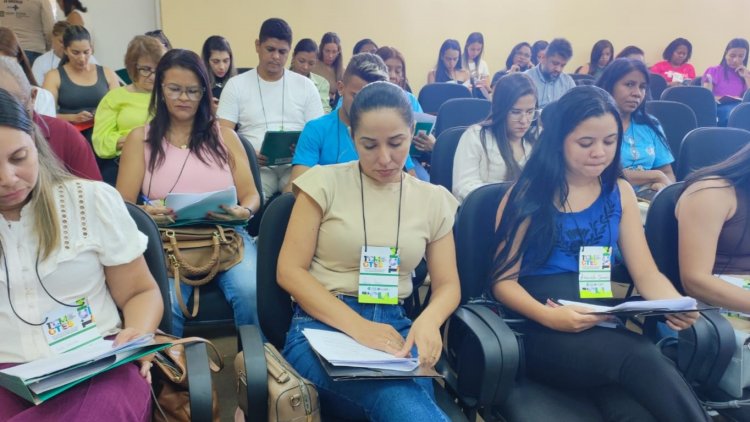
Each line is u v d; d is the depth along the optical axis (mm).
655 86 4316
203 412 890
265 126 2676
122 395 877
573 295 1315
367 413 1017
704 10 6012
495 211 1387
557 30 5801
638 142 2445
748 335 1162
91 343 968
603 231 1354
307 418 960
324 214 1212
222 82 3795
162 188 1692
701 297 1332
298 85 2760
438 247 1281
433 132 2840
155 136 1698
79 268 970
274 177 2492
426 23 5410
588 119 1258
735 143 2170
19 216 933
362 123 1136
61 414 809
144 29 4723
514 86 2123
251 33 4926
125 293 1058
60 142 1479
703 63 6094
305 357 1101
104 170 2277
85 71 3326
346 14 5152
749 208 1346
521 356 1130
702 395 1199
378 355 1032
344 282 1206
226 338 2074
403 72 3502
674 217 1433
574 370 1153
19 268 917
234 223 1619
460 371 1145
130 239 1027
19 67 1284
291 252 1177
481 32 5598
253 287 1523
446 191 1300
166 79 1652
